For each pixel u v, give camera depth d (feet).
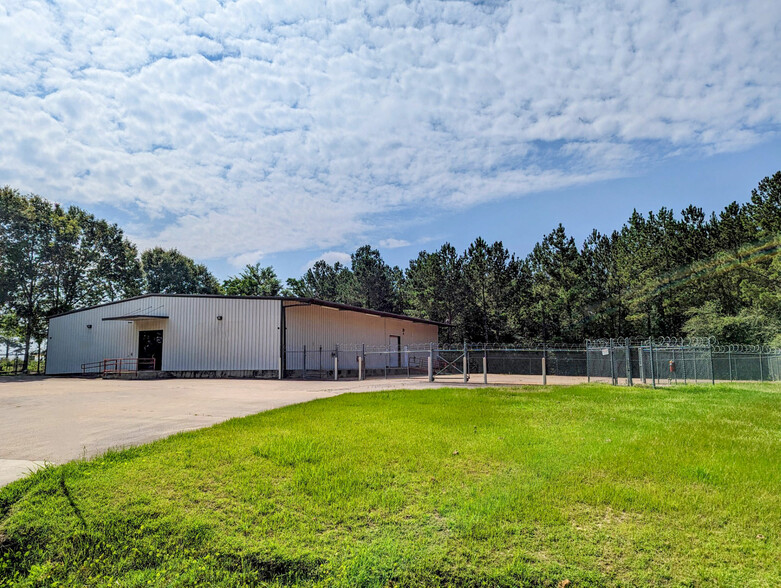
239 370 84.79
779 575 12.49
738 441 26.05
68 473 19.53
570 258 117.39
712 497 17.35
